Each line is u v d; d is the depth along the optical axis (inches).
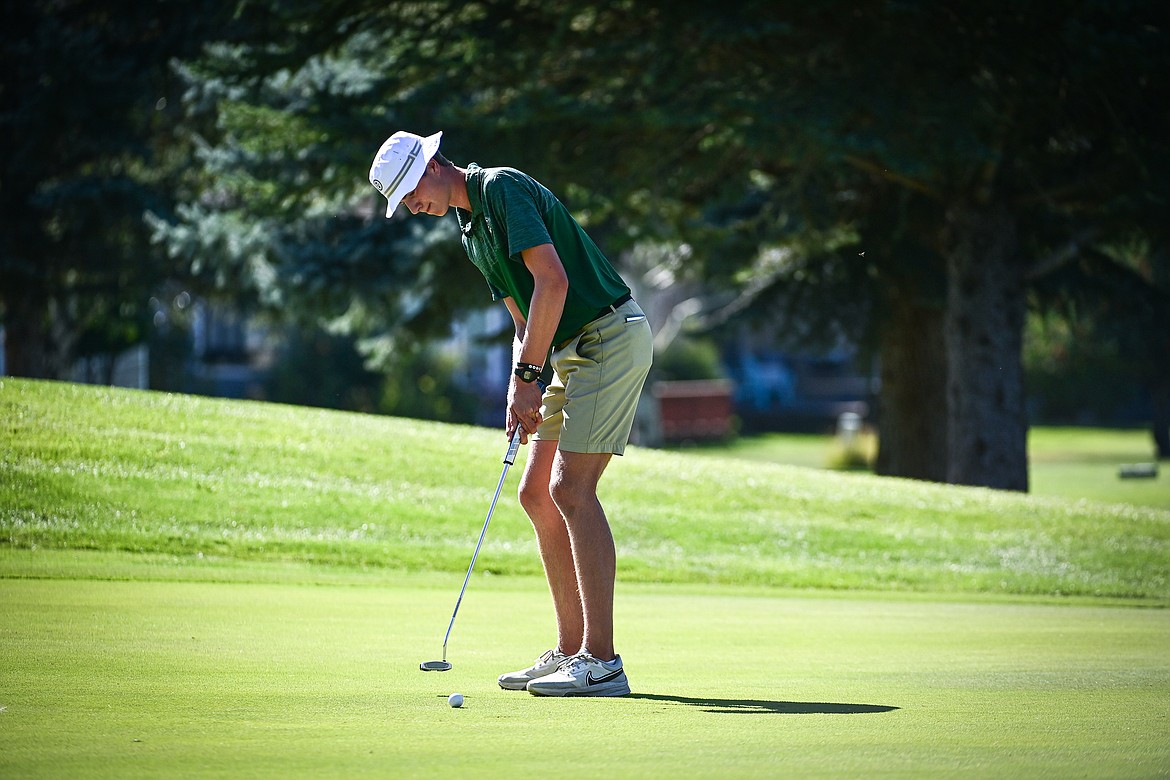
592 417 547.5
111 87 2834.6
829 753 379.2
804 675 597.3
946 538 1552.7
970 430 2268.7
